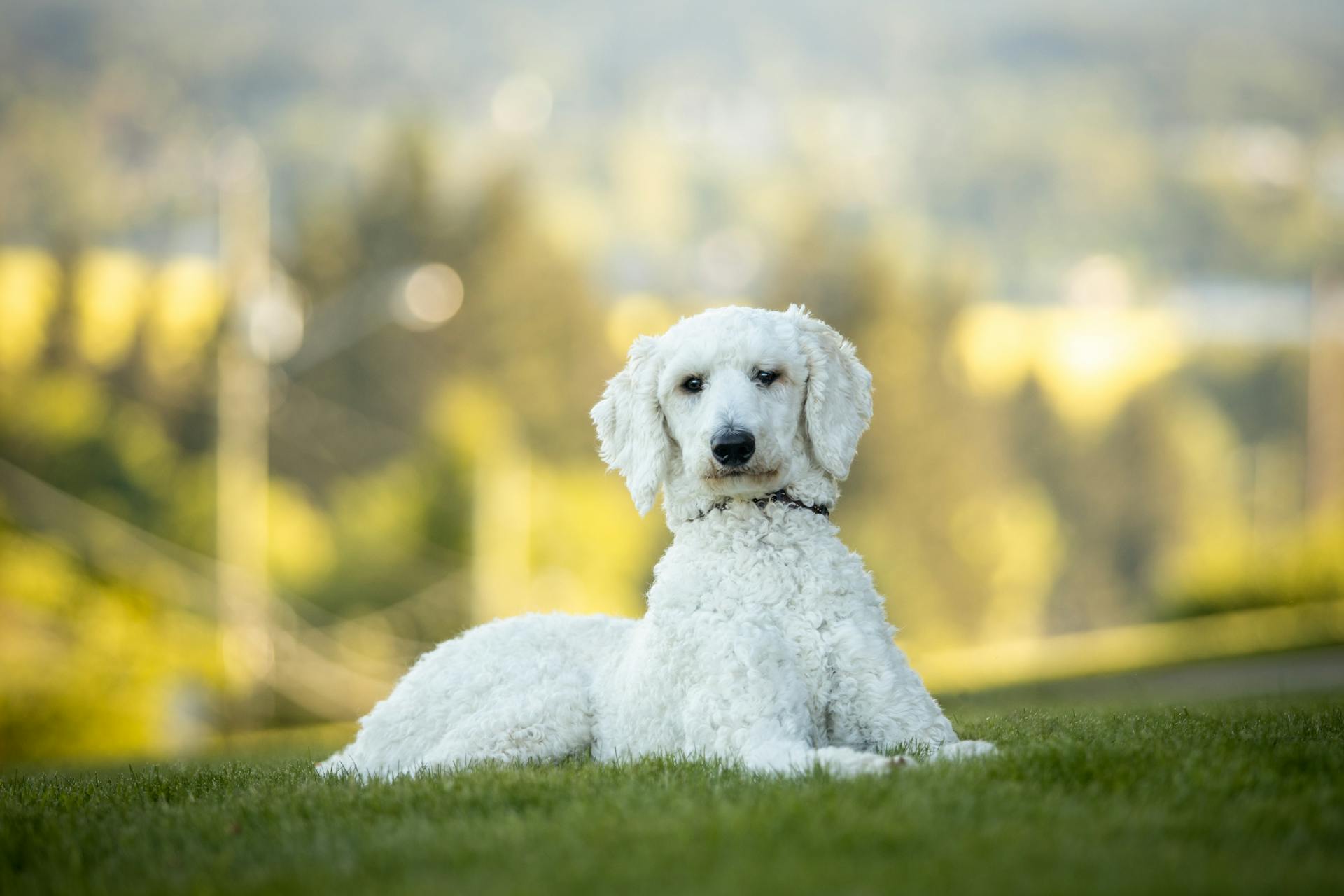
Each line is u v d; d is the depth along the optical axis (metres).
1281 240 94.31
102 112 78.69
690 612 5.45
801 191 67.19
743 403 5.50
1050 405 62.44
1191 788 4.41
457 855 4.05
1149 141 110.88
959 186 93.06
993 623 53.78
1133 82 139.62
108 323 48.56
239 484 27.86
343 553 34.72
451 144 72.81
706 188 79.12
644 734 5.56
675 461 5.94
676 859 3.86
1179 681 18.59
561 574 37.47
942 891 3.49
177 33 96.12
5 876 4.26
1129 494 64.00
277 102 96.00
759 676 5.13
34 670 20.52
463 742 5.82
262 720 26.05
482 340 51.38
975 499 53.75
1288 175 103.06
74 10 90.69
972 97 121.56
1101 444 63.84
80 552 31.06
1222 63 146.75
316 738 14.76
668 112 104.50
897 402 52.84
